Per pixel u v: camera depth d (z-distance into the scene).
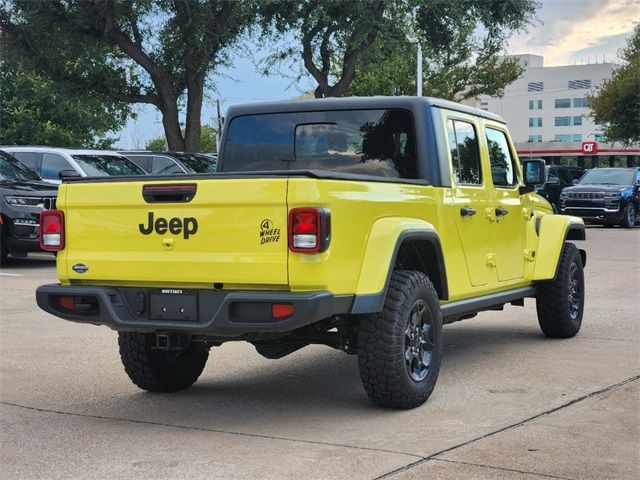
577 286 8.86
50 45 25.20
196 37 24.45
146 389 6.63
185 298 5.54
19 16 24.89
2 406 6.27
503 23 27.45
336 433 5.42
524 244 8.12
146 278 5.60
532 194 8.49
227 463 4.84
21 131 41.84
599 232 25.08
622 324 9.58
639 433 5.30
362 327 5.76
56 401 6.42
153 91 27.70
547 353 7.99
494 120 7.86
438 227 6.50
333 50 27.14
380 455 4.93
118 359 7.92
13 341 8.77
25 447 5.23
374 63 27.02
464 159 7.12
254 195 5.24
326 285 5.25
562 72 142.75
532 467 4.68
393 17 25.84
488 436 5.27
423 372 6.08
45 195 15.71
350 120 7.02
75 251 5.85
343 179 5.43
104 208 5.71
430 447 5.07
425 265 6.43
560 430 5.38
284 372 7.39
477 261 7.15
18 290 12.57
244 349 8.45
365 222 5.57
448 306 6.71
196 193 5.40
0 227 15.65
